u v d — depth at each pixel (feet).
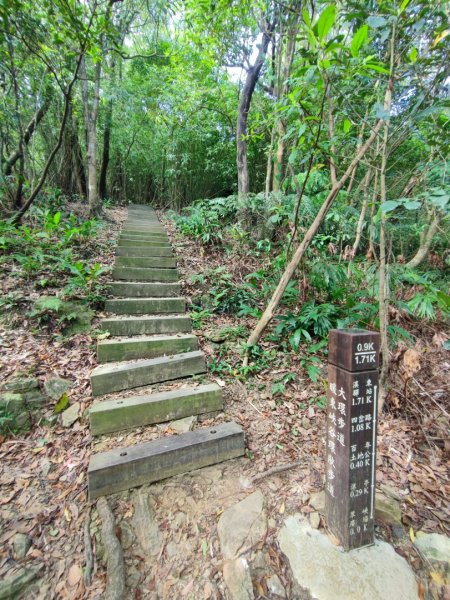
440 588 4.33
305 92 7.81
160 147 29.09
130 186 34.35
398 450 6.69
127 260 12.81
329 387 4.75
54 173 22.94
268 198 13.56
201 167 26.11
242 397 7.80
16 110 14.05
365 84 7.87
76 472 5.78
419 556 4.70
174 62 21.90
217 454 6.13
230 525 5.00
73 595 4.17
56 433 6.54
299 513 5.24
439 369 9.10
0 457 6.05
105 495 5.37
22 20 10.57
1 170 14.73
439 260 13.32
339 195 11.23
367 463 4.57
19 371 7.45
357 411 4.42
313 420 7.29
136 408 6.62
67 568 4.46
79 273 10.00
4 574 4.32
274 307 8.71
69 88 12.21
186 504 5.40
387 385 7.60
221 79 22.03
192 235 16.42
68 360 8.08
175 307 10.76
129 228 17.90
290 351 9.46
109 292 10.80
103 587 4.24
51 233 13.04
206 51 17.54
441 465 6.40
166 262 13.33
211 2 13.93
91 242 14.26
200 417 7.11
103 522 4.93
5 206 14.56
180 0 16.28
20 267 10.82
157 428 6.66
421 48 6.83
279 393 7.96
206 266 13.91
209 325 10.39
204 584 4.37
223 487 5.71
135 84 26.43
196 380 8.05
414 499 5.61
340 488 4.62
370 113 7.74
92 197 19.70
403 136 6.98
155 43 24.61
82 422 6.70
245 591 4.23
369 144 7.16
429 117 6.79
